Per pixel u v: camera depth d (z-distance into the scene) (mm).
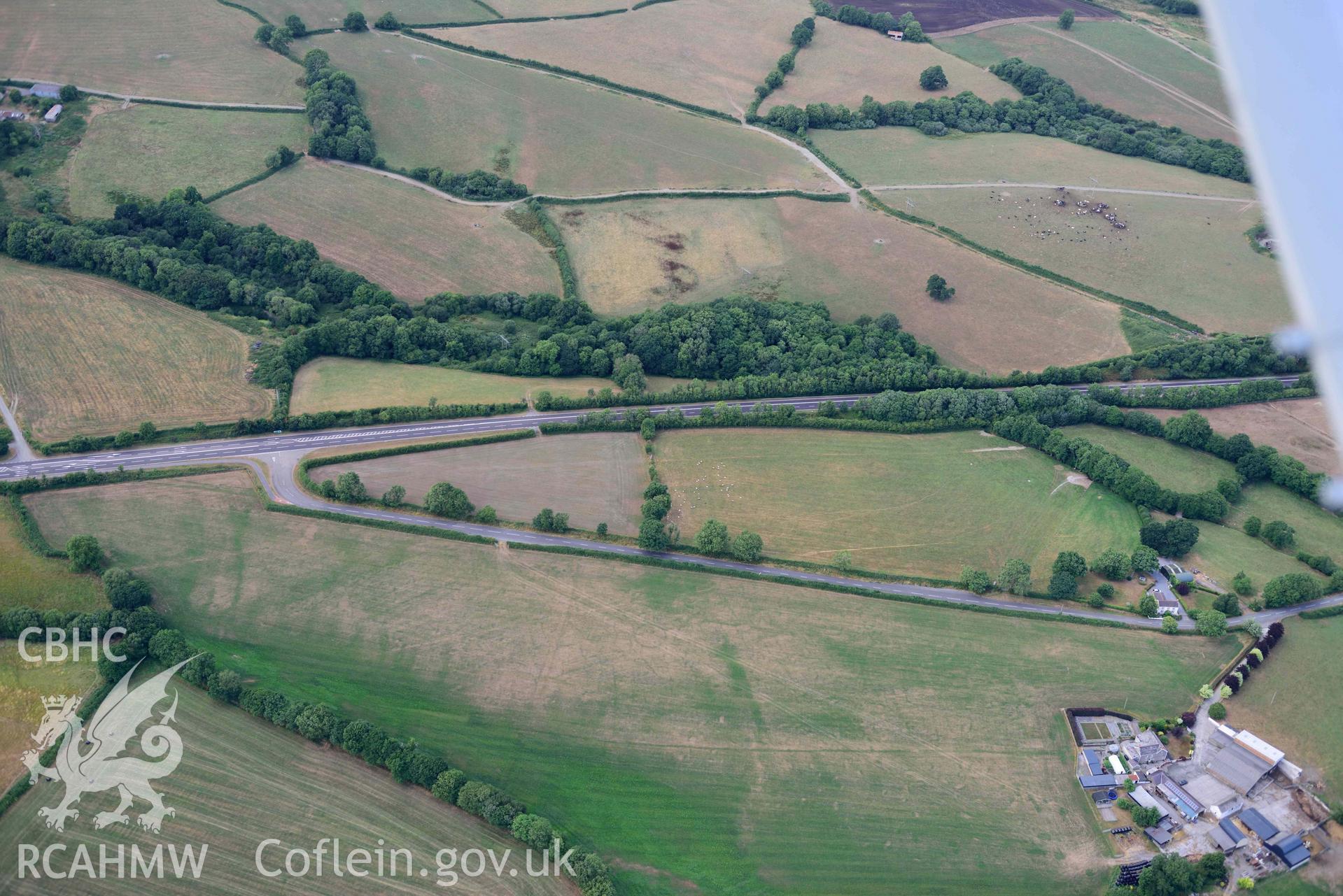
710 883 167250
